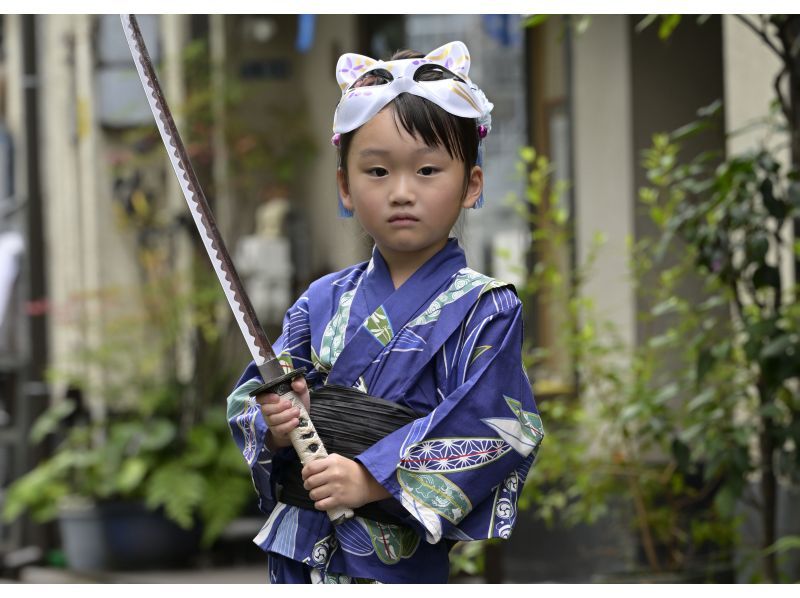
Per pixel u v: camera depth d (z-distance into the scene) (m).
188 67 10.76
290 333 2.81
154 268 10.62
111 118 11.14
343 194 2.75
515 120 8.97
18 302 11.32
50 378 9.53
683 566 5.49
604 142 7.36
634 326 6.88
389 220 2.60
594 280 7.30
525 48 8.59
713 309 6.42
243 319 2.59
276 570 2.76
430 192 2.60
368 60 2.80
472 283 2.67
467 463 2.56
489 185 9.07
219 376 9.72
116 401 9.76
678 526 5.85
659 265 6.91
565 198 7.89
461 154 2.62
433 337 2.63
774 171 4.39
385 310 2.67
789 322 4.78
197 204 2.62
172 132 2.64
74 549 8.98
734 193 4.52
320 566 2.66
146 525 8.90
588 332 5.61
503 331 2.62
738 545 5.26
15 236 11.75
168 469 8.82
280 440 2.64
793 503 5.38
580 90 7.64
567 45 7.80
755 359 4.42
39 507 9.10
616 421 5.29
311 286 2.86
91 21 11.18
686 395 6.55
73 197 11.50
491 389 2.58
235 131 10.85
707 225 4.74
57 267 11.77
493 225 8.99
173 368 9.80
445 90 2.61
